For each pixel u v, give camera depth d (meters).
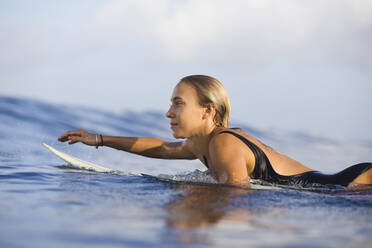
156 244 2.47
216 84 6.01
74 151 10.23
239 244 2.54
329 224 3.27
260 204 3.98
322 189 5.84
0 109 18.88
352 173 6.24
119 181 5.34
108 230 2.75
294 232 2.93
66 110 23.08
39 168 6.47
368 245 2.68
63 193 4.24
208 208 3.62
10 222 2.87
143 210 3.45
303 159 16.00
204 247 2.44
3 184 4.81
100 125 20.36
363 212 3.87
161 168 8.80
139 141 7.33
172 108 6.04
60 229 2.73
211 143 5.74
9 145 10.30
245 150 5.66
